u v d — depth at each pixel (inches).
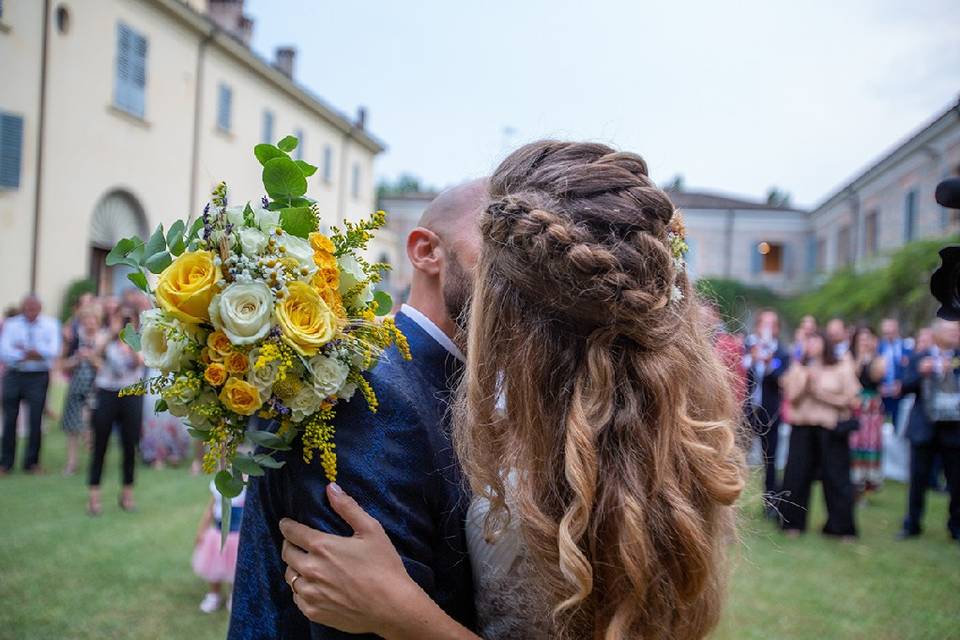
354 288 44.6
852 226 962.7
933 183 727.1
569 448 36.8
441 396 49.0
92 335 278.4
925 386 220.8
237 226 42.6
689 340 41.6
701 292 54.3
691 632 39.1
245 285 39.8
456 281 50.9
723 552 42.4
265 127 808.9
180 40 658.8
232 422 41.2
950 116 650.8
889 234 843.4
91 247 578.6
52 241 520.7
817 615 151.9
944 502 289.4
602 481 37.2
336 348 41.3
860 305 701.3
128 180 597.3
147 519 214.1
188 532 202.1
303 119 893.8
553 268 38.3
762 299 1143.0
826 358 221.6
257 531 44.9
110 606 148.6
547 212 39.6
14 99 489.1
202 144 694.5
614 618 36.1
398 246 1147.3
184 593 157.3
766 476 251.9
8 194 487.8
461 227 51.5
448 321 52.4
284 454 43.1
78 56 538.6
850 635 141.6
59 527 202.4
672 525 37.1
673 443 38.2
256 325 38.9
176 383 40.3
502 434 40.1
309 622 42.9
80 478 265.9
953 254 80.0
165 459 298.5
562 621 38.0
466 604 44.4
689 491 38.3
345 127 984.3
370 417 42.6
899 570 186.7
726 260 1214.9
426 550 42.0
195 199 685.3
